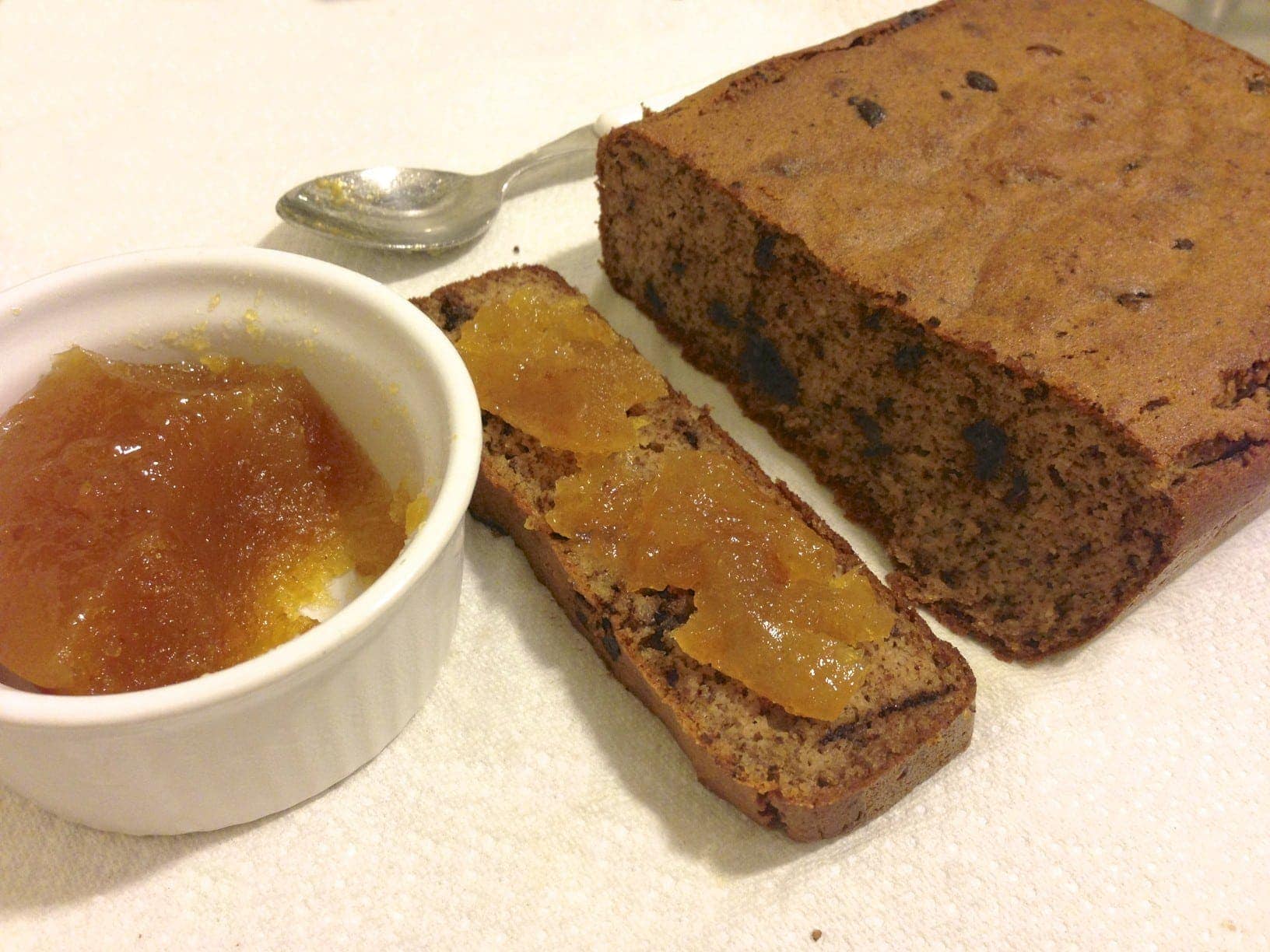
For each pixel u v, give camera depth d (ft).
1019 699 0.62
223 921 0.53
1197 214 0.65
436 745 0.58
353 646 0.46
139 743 0.44
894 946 0.54
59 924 0.52
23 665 0.48
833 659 0.56
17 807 0.55
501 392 0.64
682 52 0.98
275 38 0.97
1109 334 0.59
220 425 0.55
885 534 0.69
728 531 0.58
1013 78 0.74
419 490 0.55
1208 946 0.54
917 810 0.58
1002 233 0.64
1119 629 0.64
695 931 0.53
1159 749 0.60
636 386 0.66
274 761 0.50
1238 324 0.60
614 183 0.75
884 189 0.67
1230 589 0.66
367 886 0.54
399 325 0.55
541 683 0.61
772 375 0.72
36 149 0.87
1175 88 0.73
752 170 0.68
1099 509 0.59
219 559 0.54
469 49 0.98
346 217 0.80
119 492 0.52
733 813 0.57
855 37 0.77
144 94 0.92
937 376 0.62
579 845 0.56
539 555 0.63
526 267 0.75
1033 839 0.57
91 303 0.56
